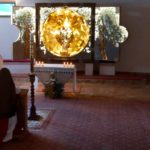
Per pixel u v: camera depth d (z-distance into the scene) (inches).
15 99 179.5
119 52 374.9
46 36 370.6
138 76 370.6
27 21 371.2
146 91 330.0
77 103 271.9
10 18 395.5
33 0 393.4
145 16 385.7
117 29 363.9
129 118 230.1
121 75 374.6
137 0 384.2
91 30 365.4
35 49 370.9
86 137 189.6
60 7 366.9
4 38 399.9
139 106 265.4
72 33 367.6
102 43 366.6
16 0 394.0
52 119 223.5
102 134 195.2
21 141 180.7
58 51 371.2
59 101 277.4
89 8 363.9
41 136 189.3
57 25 368.5
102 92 319.9
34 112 221.0
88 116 233.3
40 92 310.7
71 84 355.9
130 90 333.4
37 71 297.6
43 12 368.5
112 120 224.5
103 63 375.6
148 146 177.3
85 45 367.6
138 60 392.8
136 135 194.5
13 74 333.1
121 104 271.6
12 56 381.1
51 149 170.2
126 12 386.6
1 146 173.0
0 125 172.9
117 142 182.5
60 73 297.1
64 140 183.8
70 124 213.5
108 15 362.6
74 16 365.4
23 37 372.8
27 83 333.4
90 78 366.0
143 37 389.1
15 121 182.1
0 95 169.8
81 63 389.4
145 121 223.5
